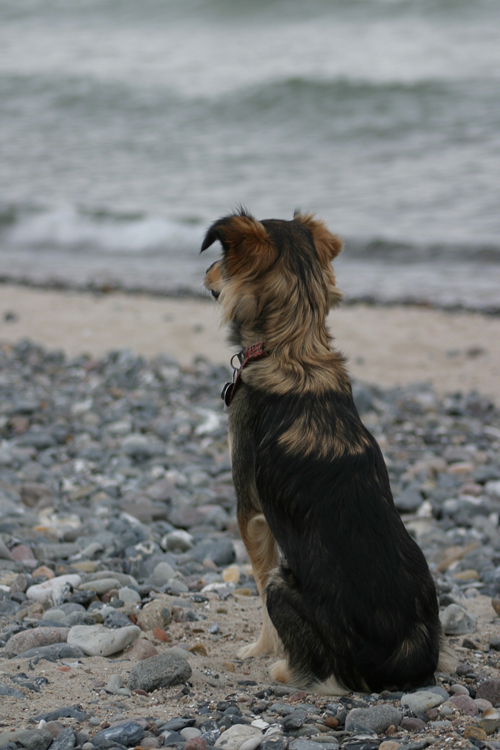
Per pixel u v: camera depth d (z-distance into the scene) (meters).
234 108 27.22
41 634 3.35
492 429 8.43
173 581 4.25
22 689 2.84
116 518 5.35
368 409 8.72
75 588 4.00
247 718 2.67
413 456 7.43
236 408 3.29
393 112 24.70
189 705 2.79
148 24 43.75
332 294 3.47
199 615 3.87
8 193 21.70
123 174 22.83
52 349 11.52
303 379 3.11
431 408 9.00
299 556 2.86
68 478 6.46
